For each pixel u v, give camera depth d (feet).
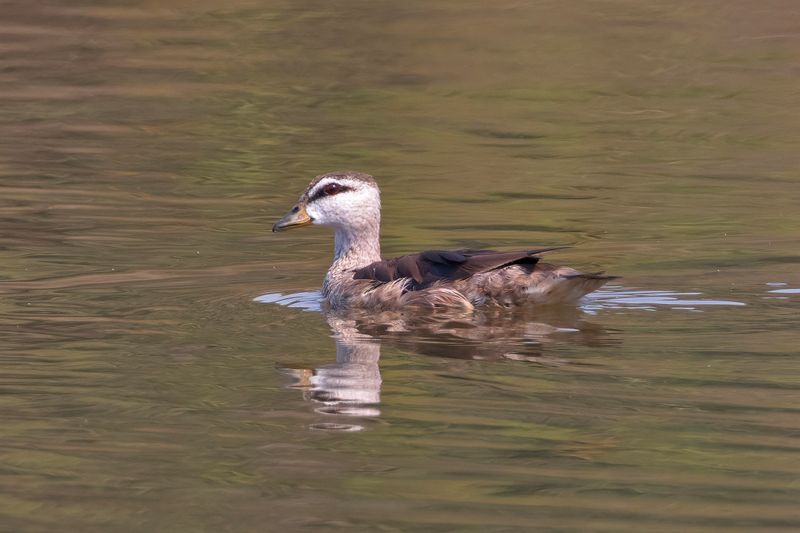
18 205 63.00
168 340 40.52
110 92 91.40
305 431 31.81
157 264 52.26
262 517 26.76
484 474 28.94
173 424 32.42
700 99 89.45
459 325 42.32
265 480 28.71
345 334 41.34
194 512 27.07
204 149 76.84
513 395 34.32
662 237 56.39
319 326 42.57
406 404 33.76
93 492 28.17
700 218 60.18
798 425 31.76
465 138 80.02
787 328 40.86
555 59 99.81
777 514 26.66
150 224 59.82
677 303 44.37
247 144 78.23
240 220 61.26
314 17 113.80
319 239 57.98
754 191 66.18
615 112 86.38
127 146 77.41
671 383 35.12
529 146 77.97
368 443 30.94
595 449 30.32
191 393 34.91
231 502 27.58
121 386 35.55
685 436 31.07
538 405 33.45
